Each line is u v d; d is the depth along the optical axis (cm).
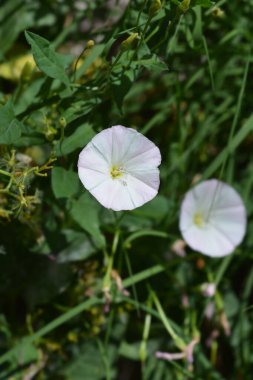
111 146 27
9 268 32
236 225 33
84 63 30
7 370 33
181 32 32
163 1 28
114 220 32
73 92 29
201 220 34
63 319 31
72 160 29
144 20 30
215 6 31
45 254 32
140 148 27
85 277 33
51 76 28
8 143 27
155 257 34
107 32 32
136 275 32
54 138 29
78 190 30
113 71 29
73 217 30
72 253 32
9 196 29
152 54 29
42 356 34
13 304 34
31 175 28
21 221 30
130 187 28
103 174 28
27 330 34
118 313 34
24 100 31
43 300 33
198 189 33
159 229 34
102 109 31
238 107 31
